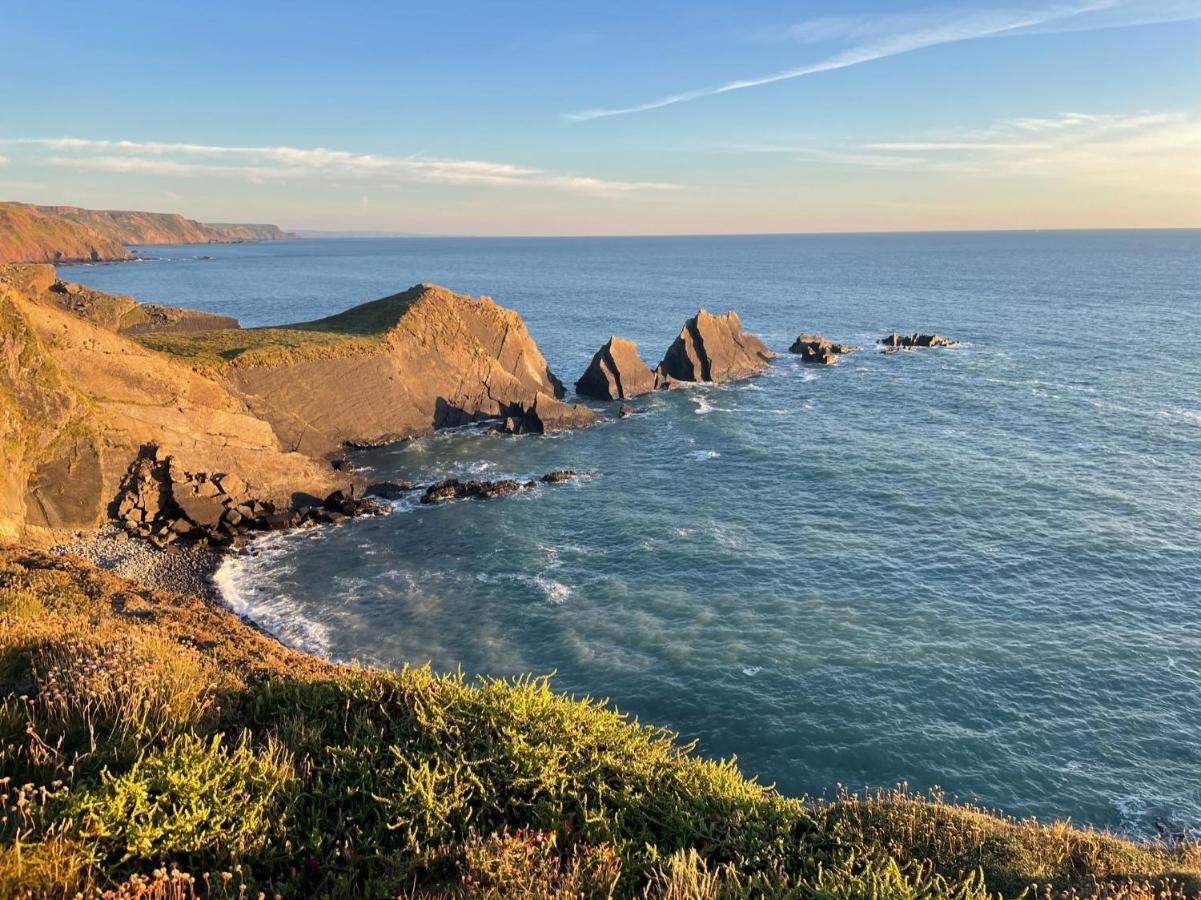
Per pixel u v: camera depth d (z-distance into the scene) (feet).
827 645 95.45
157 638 43.09
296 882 22.44
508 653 94.12
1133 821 67.46
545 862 23.80
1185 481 153.38
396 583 115.14
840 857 28.27
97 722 28.04
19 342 128.36
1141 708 82.84
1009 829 34.14
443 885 22.86
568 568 119.85
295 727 30.94
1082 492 148.25
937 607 105.19
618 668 90.63
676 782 33.04
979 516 138.10
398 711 34.40
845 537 130.41
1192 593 107.86
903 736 78.28
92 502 133.59
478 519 142.92
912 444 185.47
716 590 111.34
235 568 121.60
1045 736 78.54
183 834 22.66
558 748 31.91
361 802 27.14
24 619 42.93
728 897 23.77
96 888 19.38
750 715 81.82
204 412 152.87
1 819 21.48
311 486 153.38
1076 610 103.76
